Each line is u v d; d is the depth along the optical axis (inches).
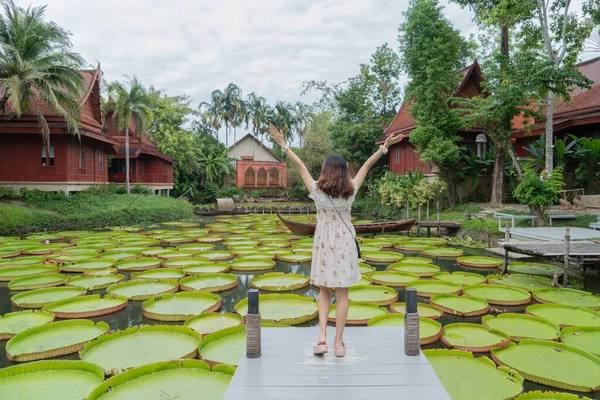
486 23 644.7
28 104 765.9
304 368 129.0
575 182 709.3
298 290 365.4
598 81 785.6
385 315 270.7
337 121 1433.3
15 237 639.1
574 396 168.2
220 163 1737.2
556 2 613.0
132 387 177.8
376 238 649.0
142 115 1091.3
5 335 252.2
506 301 312.2
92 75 1024.2
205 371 193.3
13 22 737.0
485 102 685.3
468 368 202.1
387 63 1334.9
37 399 171.8
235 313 293.0
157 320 285.0
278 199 1786.4
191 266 439.2
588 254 345.7
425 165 942.4
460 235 637.3
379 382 120.8
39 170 861.2
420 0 824.3
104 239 622.2
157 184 1346.0
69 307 303.7
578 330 250.4
